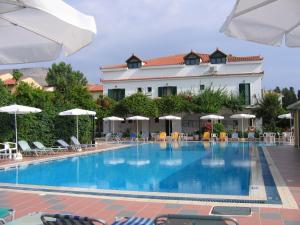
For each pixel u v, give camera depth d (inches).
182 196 366.3
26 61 189.0
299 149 945.5
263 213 289.1
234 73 1579.7
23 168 666.2
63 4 140.9
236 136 1358.3
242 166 650.8
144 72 1713.8
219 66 1604.3
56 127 959.6
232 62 1587.1
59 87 2268.7
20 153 791.7
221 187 453.4
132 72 1729.8
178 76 1649.9
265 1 148.2
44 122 913.5
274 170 555.2
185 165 694.5
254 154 858.1
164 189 446.3
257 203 328.2
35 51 185.8
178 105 1528.1
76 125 1018.7
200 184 480.7
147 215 291.6
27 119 858.8
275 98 1477.6
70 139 995.9
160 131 1638.8
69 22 138.5
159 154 917.8
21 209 317.7
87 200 348.8
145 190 442.0
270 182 453.4
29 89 936.3
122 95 1727.4
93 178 556.4
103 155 903.1
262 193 375.9
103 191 400.8
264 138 1278.3
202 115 1581.0
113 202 338.3
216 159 779.4
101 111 1599.4
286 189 393.1
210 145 1176.8
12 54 190.4
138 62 1722.4
